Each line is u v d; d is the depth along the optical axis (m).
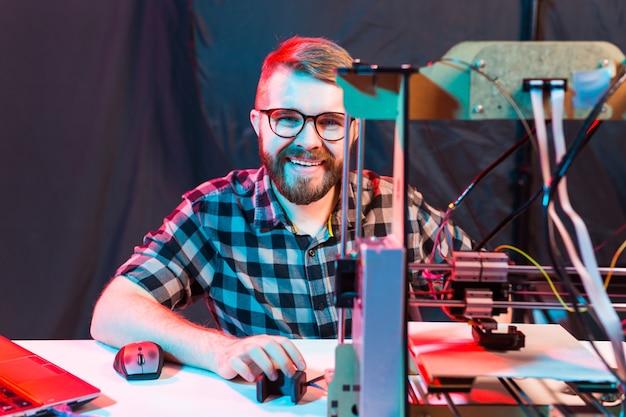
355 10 2.14
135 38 2.18
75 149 2.22
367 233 1.52
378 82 0.78
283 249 1.51
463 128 2.20
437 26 2.15
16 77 2.17
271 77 1.40
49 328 2.28
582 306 0.86
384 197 1.55
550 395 0.87
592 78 0.79
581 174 2.21
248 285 1.51
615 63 0.78
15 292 2.27
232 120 2.20
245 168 2.23
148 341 1.14
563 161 0.72
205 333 1.15
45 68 2.17
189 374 1.09
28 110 2.19
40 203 2.24
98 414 0.93
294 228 1.50
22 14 2.14
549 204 0.74
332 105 1.38
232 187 1.54
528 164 2.19
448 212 1.04
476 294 0.86
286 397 1.00
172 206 2.27
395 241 0.78
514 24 2.14
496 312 0.88
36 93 2.18
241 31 2.14
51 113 2.20
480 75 0.79
